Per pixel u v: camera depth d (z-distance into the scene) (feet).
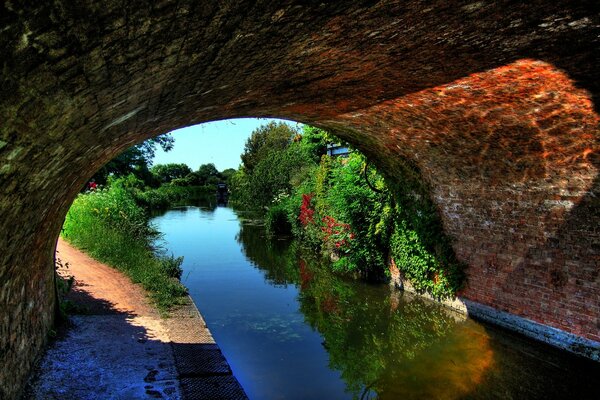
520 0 9.70
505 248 24.89
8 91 4.93
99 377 15.42
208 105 15.60
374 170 34.83
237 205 132.26
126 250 35.65
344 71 14.23
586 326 20.66
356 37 10.66
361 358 22.29
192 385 15.56
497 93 17.12
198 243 57.98
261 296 33.01
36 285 15.89
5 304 11.76
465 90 17.43
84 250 37.01
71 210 43.78
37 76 5.16
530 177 21.84
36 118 6.16
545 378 19.99
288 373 20.45
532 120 18.28
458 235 28.12
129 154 104.63
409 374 20.49
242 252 51.16
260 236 63.62
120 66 6.69
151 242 50.39
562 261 21.68
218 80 11.36
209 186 246.68
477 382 19.71
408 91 18.26
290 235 61.57
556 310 22.08
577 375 20.21
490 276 25.98
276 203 73.31
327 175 45.09
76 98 6.76
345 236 37.50
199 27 6.79
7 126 5.57
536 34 11.93
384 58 13.21
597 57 13.17
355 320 27.86
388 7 8.99
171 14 5.79
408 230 31.96
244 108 19.43
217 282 37.14
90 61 5.81
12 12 3.86
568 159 19.25
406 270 33.01
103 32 5.25
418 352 23.00
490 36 11.95
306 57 11.60
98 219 42.73
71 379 15.03
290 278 38.45
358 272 38.27
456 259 28.43
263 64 11.07
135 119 12.35
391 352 23.03
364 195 35.27
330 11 8.37
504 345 23.67
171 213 106.83
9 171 6.87
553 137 18.66
